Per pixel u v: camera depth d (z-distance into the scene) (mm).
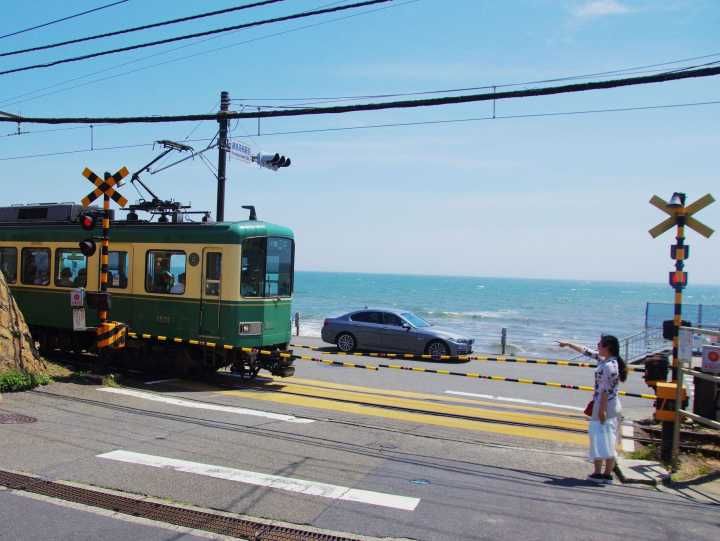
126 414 9422
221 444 7934
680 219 9617
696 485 7070
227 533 5172
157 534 5078
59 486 6109
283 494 6133
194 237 13195
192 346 13492
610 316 73062
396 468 7223
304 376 14898
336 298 100000
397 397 12547
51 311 15250
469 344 20109
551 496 6434
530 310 82375
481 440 9133
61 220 15641
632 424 10672
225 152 18422
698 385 9633
